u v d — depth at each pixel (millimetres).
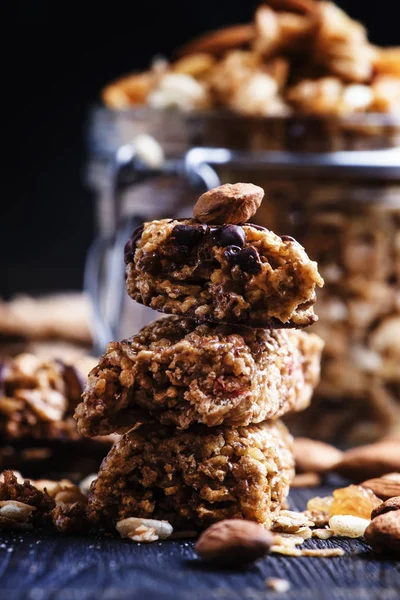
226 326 470
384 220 692
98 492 473
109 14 1168
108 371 468
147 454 473
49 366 573
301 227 686
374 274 694
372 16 1081
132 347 470
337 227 687
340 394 705
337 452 592
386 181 688
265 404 476
